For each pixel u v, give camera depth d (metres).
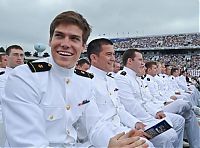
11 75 2.41
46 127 2.49
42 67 2.57
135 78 6.21
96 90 4.29
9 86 2.35
